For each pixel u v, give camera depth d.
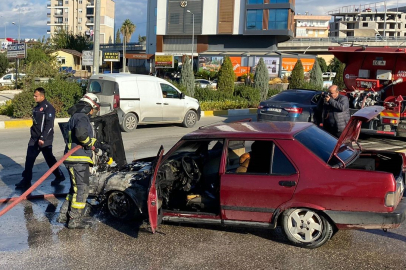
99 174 6.36
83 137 5.69
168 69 58.94
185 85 23.12
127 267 4.79
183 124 15.52
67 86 16.94
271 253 5.10
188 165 5.80
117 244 5.44
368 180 4.79
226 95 23.89
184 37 67.56
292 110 12.56
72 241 5.55
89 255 5.12
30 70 19.61
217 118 19.41
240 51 65.12
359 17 133.88
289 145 5.15
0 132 14.11
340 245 5.32
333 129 9.14
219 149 5.79
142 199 5.93
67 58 62.31
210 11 64.69
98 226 6.08
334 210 4.90
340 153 5.32
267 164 5.24
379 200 4.75
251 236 5.63
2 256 5.09
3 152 11.02
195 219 5.52
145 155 10.62
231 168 5.43
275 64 57.22
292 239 5.21
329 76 65.88
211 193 5.84
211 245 5.36
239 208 5.25
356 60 12.83
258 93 25.16
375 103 12.08
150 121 14.55
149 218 5.11
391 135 11.77
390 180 4.74
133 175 6.13
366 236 5.61
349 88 13.09
